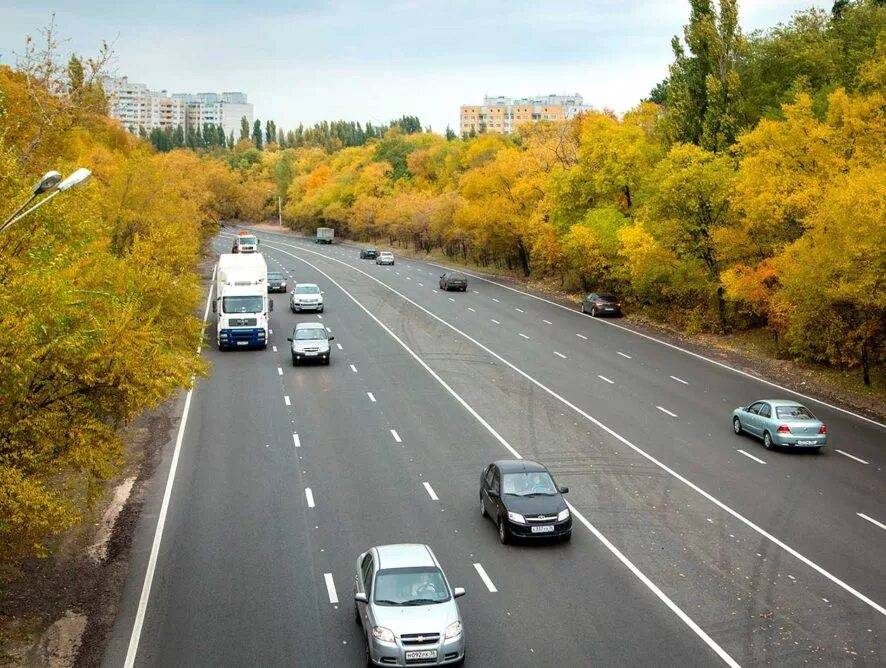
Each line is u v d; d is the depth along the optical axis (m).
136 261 27.59
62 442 15.06
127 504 22.39
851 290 31.09
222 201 176.00
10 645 14.81
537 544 19.75
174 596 16.95
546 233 68.88
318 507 22.19
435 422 30.84
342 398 34.47
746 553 19.20
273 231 173.50
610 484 24.12
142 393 15.91
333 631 15.48
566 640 15.05
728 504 22.50
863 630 15.50
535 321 55.06
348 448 27.59
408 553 15.77
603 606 16.44
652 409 32.91
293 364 41.19
